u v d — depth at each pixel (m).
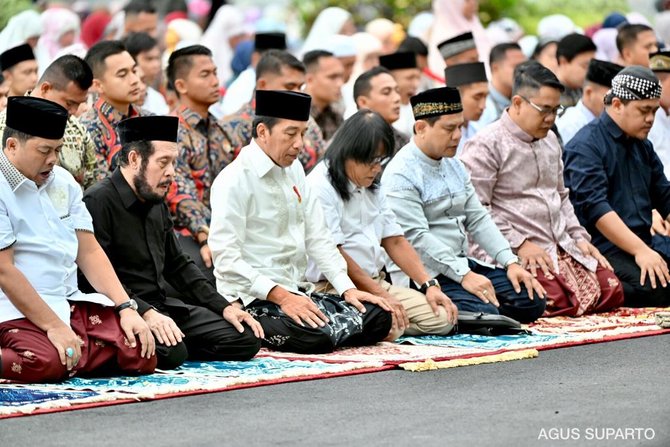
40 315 8.91
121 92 11.68
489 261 12.61
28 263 9.11
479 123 15.66
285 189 10.64
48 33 16.83
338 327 10.38
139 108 12.20
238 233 10.45
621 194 13.58
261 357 10.12
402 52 15.24
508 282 12.05
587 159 13.45
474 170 12.65
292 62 13.62
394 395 8.60
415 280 11.37
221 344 9.88
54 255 9.19
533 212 12.75
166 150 9.66
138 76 12.10
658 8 24.14
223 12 20.30
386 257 11.88
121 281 9.83
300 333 10.25
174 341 9.41
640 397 8.50
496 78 16.34
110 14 20.55
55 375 8.89
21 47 12.46
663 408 8.15
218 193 10.46
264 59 13.62
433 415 7.97
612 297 12.88
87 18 20.06
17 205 9.09
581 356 10.16
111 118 11.73
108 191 9.77
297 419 7.86
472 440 7.31
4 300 9.06
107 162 11.64
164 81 16.30
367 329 10.67
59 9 17.28
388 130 11.04
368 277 11.09
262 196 10.53
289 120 10.41
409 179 11.77
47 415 7.95
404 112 15.38
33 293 8.91
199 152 12.62
